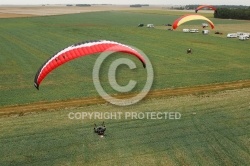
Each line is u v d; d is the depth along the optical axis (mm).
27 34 141000
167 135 37562
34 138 36625
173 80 62875
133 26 181500
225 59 84688
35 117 43125
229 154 33469
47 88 57000
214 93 54812
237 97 52219
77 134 37562
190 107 47062
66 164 31438
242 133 38344
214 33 148000
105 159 32375
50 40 122625
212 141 36281
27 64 78688
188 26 185000
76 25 183875
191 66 75875
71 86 58156
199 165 31422
